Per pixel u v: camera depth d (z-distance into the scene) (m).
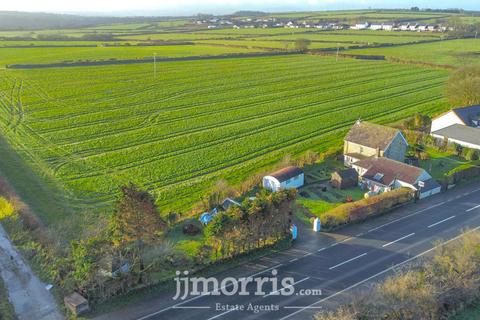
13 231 49.72
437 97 120.50
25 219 52.50
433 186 63.41
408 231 53.25
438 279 39.94
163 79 138.38
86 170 70.88
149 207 44.34
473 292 40.53
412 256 47.88
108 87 127.12
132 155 77.56
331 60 176.38
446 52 191.25
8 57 174.12
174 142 84.19
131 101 113.12
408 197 60.22
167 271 44.03
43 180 66.75
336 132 91.00
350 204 55.97
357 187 65.88
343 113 104.75
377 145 71.06
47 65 154.12
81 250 40.41
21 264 44.09
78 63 158.50
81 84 130.12
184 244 49.47
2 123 94.75
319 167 72.06
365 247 49.66
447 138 82.56
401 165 65.06
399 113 105.62
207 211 56.38
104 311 38.56
